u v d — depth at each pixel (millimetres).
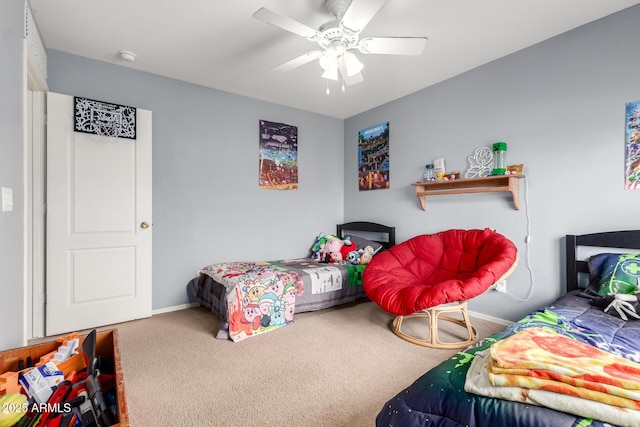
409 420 968
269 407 1589
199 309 3197
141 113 2855
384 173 3873
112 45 2508
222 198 3457
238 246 3582
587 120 2248
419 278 2779
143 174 2871
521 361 910
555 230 2416
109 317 2713
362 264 3508
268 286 2680
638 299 1651
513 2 1984
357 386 1780
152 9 2047
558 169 2396
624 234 2047
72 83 2643
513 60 2637
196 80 3174
